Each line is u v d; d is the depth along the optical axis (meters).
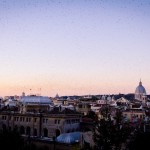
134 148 57.44
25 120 133.75
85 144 63.78
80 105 198.38
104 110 53.41
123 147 59.03
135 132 61.50
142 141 57.16
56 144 96.62
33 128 129.88
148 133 58.94
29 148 77.25
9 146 62.34
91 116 141.38
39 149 98.94
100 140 47.97
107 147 47.47
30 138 104.94
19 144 64.69
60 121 121.44
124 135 48.03
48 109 147.38
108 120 49.84
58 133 122.19
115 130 47.84
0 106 172.12
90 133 74.38
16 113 138.25
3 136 62.81
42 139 106.50
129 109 184.88
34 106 157.50
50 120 125.06
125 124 51.97
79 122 127.31
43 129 127.00
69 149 92.31
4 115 142.50
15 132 66.19
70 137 98.75
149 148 56.47
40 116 128.25
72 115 124.12
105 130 47.94
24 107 153.00
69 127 121.94
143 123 89.94
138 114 175.12
